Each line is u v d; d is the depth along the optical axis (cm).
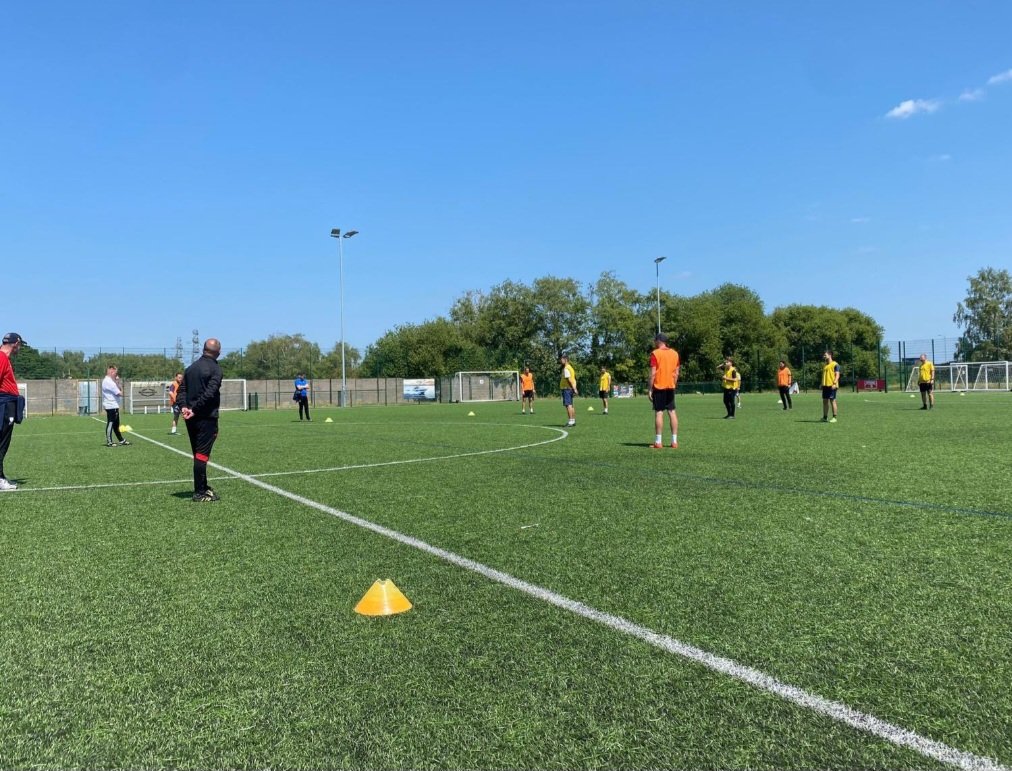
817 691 269
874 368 6994
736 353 7550
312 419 2753
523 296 7506
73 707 271
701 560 459
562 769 221
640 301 7875
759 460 986
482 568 451
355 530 576
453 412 3212
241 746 240
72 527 612
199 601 397
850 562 448
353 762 229
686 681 280
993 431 1426
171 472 1014
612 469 925
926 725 243
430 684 283
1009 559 448
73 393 4547
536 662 301
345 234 4822
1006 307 7988
